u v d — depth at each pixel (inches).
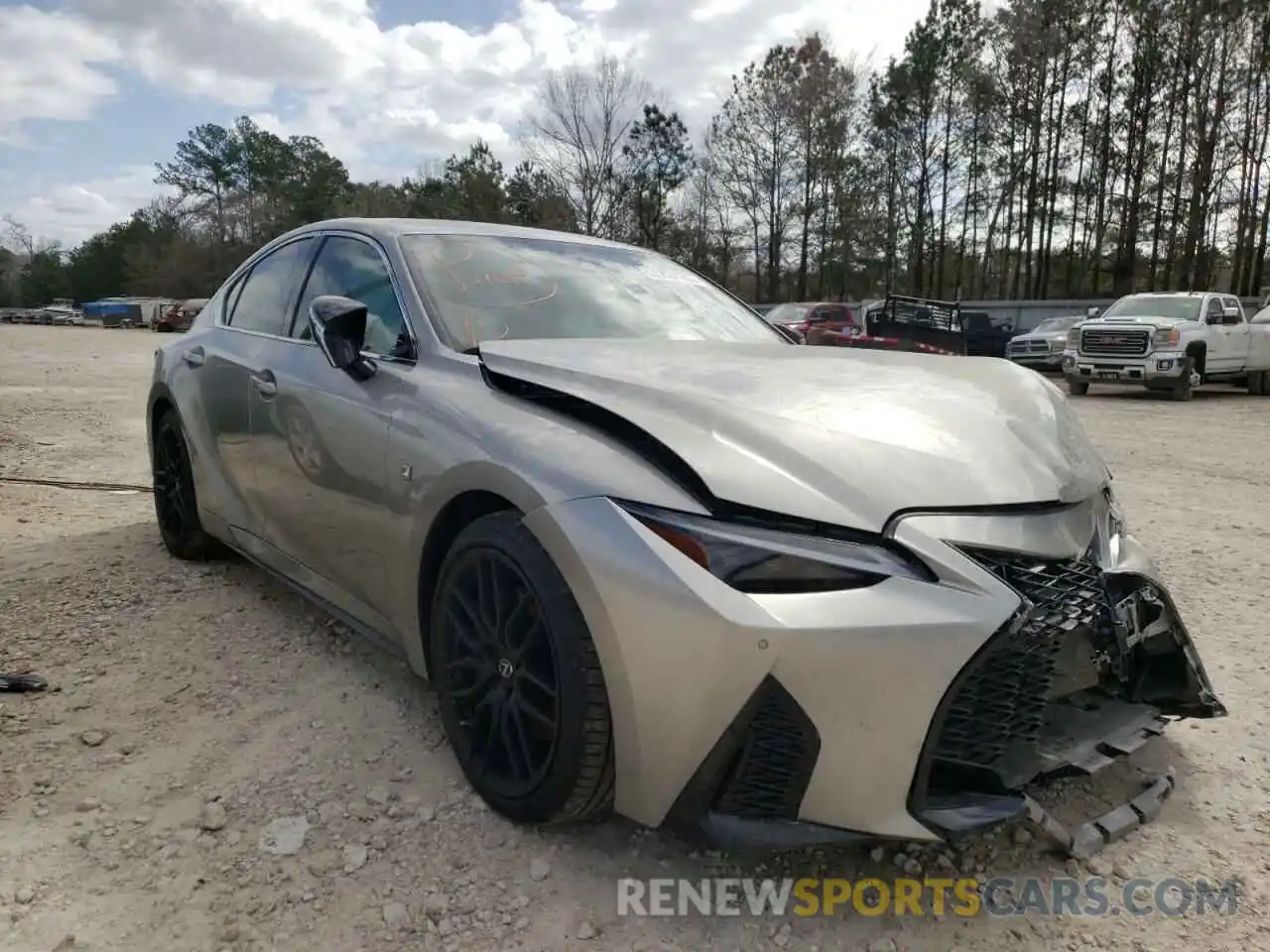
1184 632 95.0
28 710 110.4
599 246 144.3
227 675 120.7
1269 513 230.7
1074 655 82.0
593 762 77.5
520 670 83.6
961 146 1828.2
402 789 94.4
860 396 89.1
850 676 69.1
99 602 146.9
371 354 112.3
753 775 72.2
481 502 91.8
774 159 1824.6
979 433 86.2
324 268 132.7
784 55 1770.4
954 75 1771.7
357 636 134.6
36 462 274.4
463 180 1798.7
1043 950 74.1
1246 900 79.9
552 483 80.4
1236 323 626.5
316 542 118.6
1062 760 80.2
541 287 123.1
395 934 74.0
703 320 131.6
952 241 1948.8
